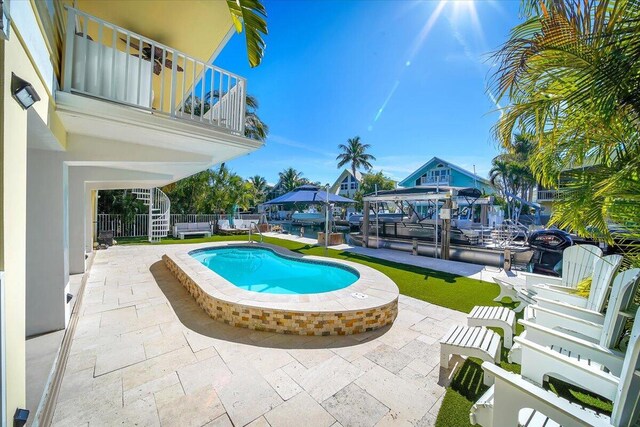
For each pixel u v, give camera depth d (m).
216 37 4.67
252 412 2.22
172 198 17.80
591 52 1.82
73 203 6.11
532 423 1.63
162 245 11.02
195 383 2.56
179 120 3.71
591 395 2.53
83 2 3.85
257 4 2.38
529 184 21.88
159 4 3.98
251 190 23.62
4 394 1.30
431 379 2.70
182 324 3.84
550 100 2.20
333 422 2.13
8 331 1.40
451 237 10.62
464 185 20.66
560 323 2.90
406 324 4.02
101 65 3.23
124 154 4.19
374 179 28.50
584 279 3.93
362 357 3.08
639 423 1.38
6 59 1.38
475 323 3.43
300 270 8.18
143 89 4.06
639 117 1.96
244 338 3.47
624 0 1.66
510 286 4.78
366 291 4.50
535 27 2.10
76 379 2.58
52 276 3.37
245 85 4.50
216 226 18.05
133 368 2.78
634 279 2.29
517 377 1.62
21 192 1.61
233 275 8.04
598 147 2.48
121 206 14.38
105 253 9.09
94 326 3.73
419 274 7.25
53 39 2.63
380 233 13.52
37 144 3.07
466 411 2.27
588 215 2.60
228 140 4.26
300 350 3.21
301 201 14.67
